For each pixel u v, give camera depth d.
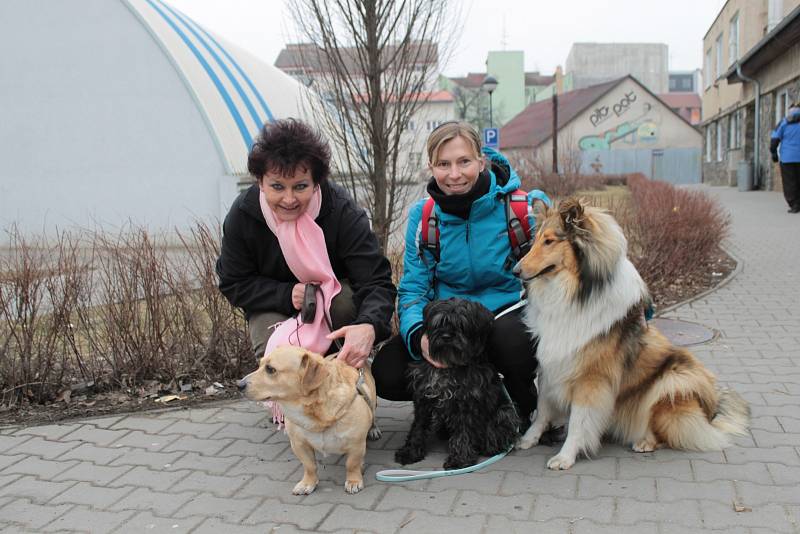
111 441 4.32
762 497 3.23
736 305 7.39
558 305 3.59
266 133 3.66
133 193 13.66
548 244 3.55
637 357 3.79
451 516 3.21
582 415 3.66
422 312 3.87
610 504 3.24
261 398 3.12
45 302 5.12
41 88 13.70
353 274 4.07
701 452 3.76
